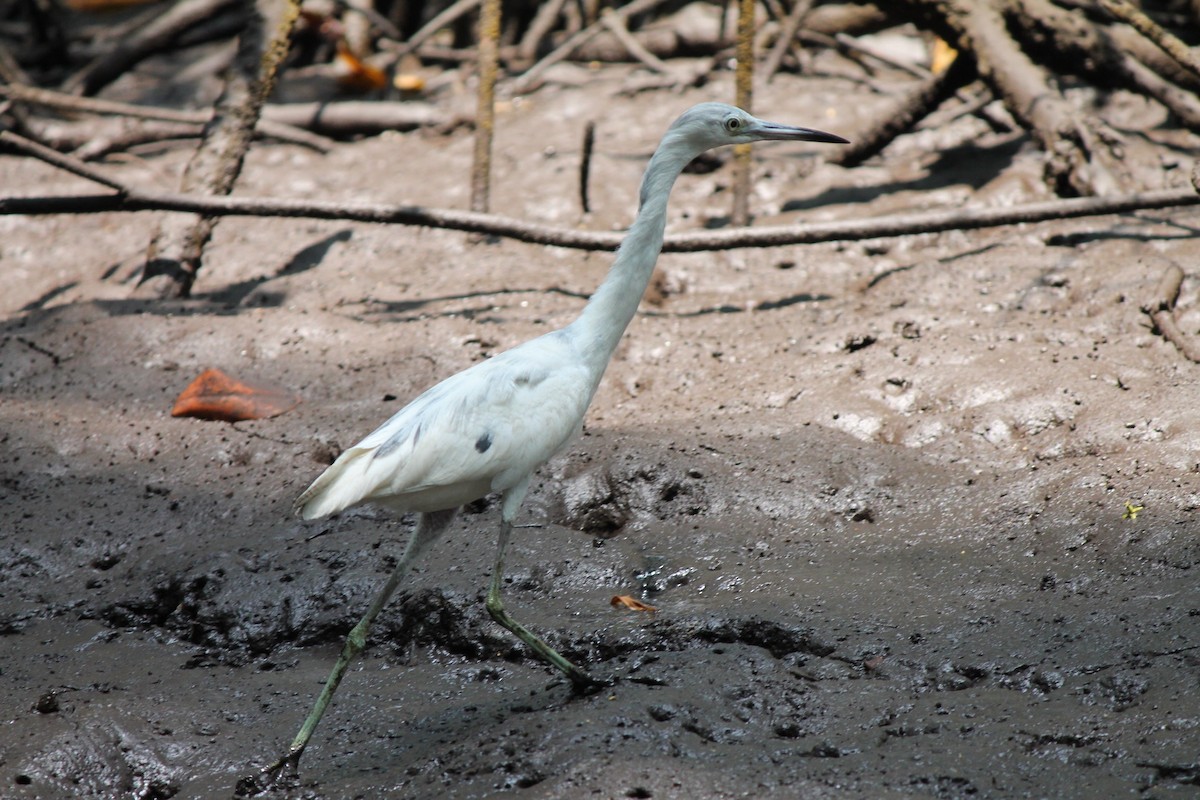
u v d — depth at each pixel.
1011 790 5.92
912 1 15.73
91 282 15.51
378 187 17.91
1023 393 10.41
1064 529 8.65
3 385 11.98
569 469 10.08
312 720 6.77
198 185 14.67
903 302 12.64
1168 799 5.70
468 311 13.27
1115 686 6.72
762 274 14.02
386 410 11.18
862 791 5.93
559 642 7.95
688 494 9.62
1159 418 9.64
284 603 8.57
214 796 6.64
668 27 23.98
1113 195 12.68
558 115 20.62
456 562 8.83
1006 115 17.30
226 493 10.02
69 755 6.84
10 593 9.02
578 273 14.25
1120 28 16.52
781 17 23.45
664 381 11.79
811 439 10.20
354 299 13.90
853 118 19.20
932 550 8.73
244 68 15.30
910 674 7.19
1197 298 11.61
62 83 25.08
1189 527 8.30
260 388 11.41
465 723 7.03
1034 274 12.55
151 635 8.55
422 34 23.91
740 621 7.82
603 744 6.30
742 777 6.05
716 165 17.19
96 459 10.56
